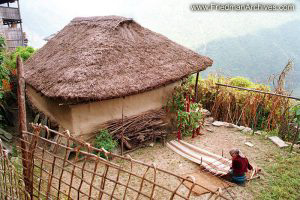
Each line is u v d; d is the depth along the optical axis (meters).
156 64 6.43
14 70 9.27
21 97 2.86
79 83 4.96
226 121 8.13
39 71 6.38
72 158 5.39
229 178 4.80
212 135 7.04
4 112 7.25
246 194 4.37
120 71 5.68
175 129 7.29
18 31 14.85
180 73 6.62
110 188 4.46
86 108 5.51
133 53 6.29
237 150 4.57
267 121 7.45
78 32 7.24
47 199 2.76
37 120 6.93
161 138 6.57
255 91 7.21
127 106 6.24
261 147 6.27
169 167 5.30
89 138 5.70
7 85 8.77
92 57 5.57
